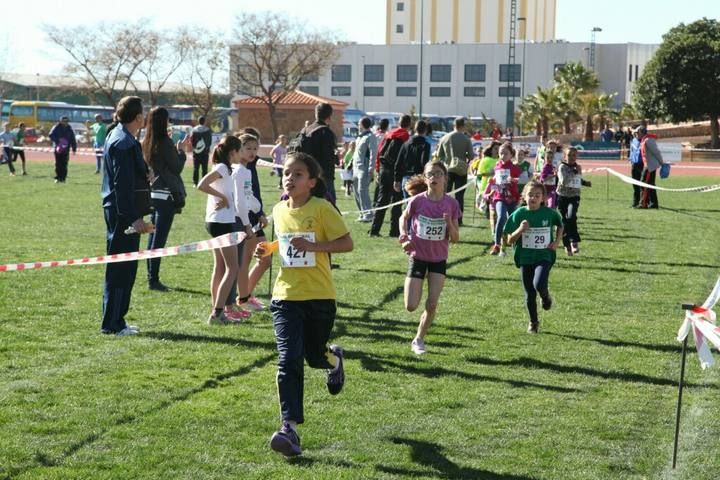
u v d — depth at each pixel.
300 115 84.06
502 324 11.41
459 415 7.76
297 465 6.56
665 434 7.43
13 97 110.75
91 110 86.75
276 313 7.04
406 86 112.62
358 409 7.84
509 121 98.25
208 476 6.32
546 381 8.90
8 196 27.72
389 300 12.73
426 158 19.56
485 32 128.25
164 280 13.95
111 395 8.05
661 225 23.59
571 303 12.95
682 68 75.31
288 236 7.06
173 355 9.48
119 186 9.95
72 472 6.30
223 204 11.01
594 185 39.16
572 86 87.81
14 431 7.10
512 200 17.45
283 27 86.00
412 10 128.88
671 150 59.19
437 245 9.76
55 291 12.80
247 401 7.98
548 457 6.84
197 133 31.83
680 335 6.82
